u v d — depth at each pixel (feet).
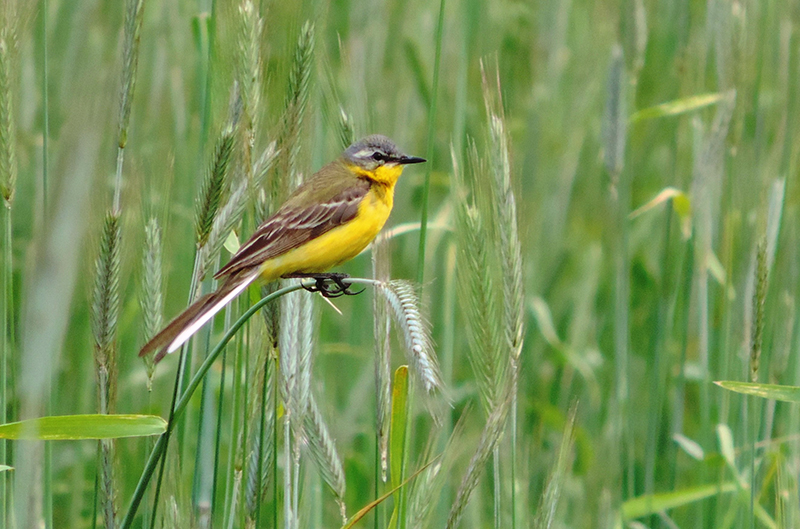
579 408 42.57
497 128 23.95
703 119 44.14
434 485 23.34
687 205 38.63
